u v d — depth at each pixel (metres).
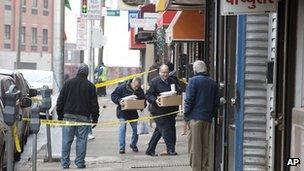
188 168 26.12
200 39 34.62
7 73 33.44
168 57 62.56
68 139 26.61
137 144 35.06
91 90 26.50
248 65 18.41
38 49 170.38
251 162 18.39
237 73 18.56
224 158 20.66
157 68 39.25
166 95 28.56
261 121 18.34
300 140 14.00
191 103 21.86
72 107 26.30
